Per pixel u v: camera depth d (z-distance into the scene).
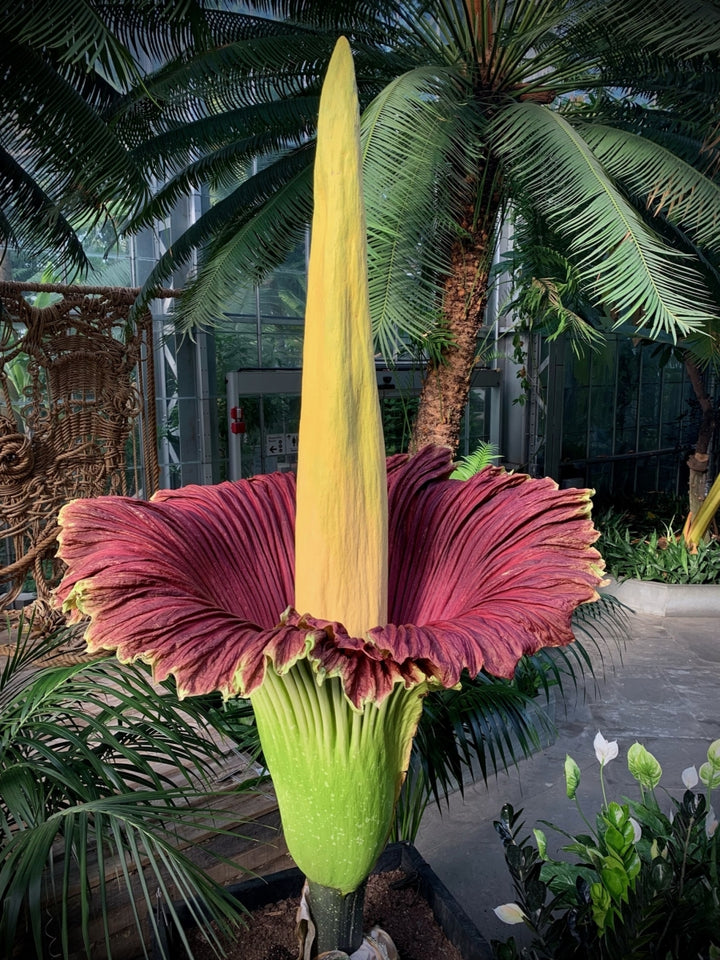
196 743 1.83
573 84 3.79
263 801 2.40
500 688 2.23
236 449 7.16
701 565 6.04
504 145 3.21
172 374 6.93
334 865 0.93
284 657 0.70
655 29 3.22
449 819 3.03
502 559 0.96
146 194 3.85
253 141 4.38
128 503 0.97
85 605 0.78
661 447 10.72
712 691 4.29
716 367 5.80
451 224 3.21
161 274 4.09
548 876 1.83
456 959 1.40
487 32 3.55
